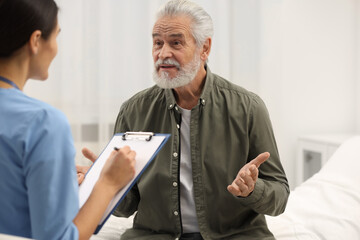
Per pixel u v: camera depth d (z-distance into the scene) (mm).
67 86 3115
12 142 958
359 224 2021
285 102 3613
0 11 970
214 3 3377
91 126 3213
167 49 1553
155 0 3211
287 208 2197
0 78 1022
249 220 1662
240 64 3469
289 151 3664
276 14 3463
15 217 1004
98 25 3137
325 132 3727
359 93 3697
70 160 1005
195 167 1618
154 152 1285
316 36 3627
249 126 1628
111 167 1158
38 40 1028
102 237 1846
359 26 3658
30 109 991
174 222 1633
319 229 1993
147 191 1661
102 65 3148
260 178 1628
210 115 1649
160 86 1587
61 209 983
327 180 2424
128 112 1776
